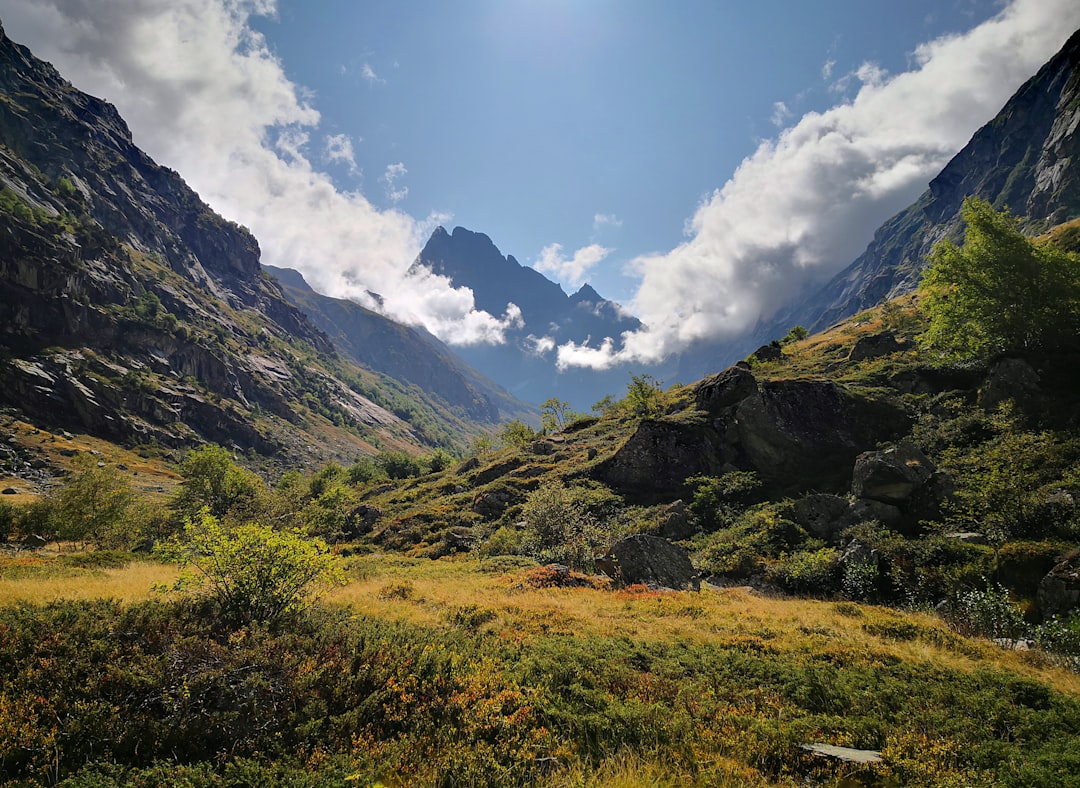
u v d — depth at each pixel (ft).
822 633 53.52
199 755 24.31
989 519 79.92
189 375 618.85
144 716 25.11
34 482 294.66
